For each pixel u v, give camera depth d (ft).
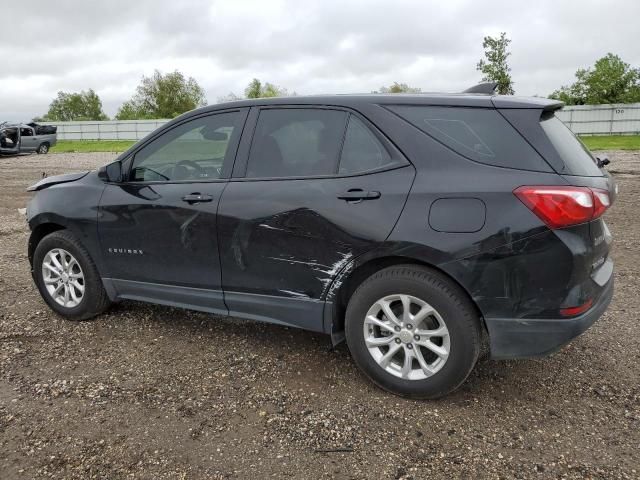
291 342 13.64
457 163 10.13
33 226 15.16
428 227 10.00
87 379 11.69
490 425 9.96
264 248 11.64
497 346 9.97
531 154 9.76
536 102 10.25
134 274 13.73
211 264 12.42
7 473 8.64
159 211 12.88
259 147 12.10
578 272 9.48
